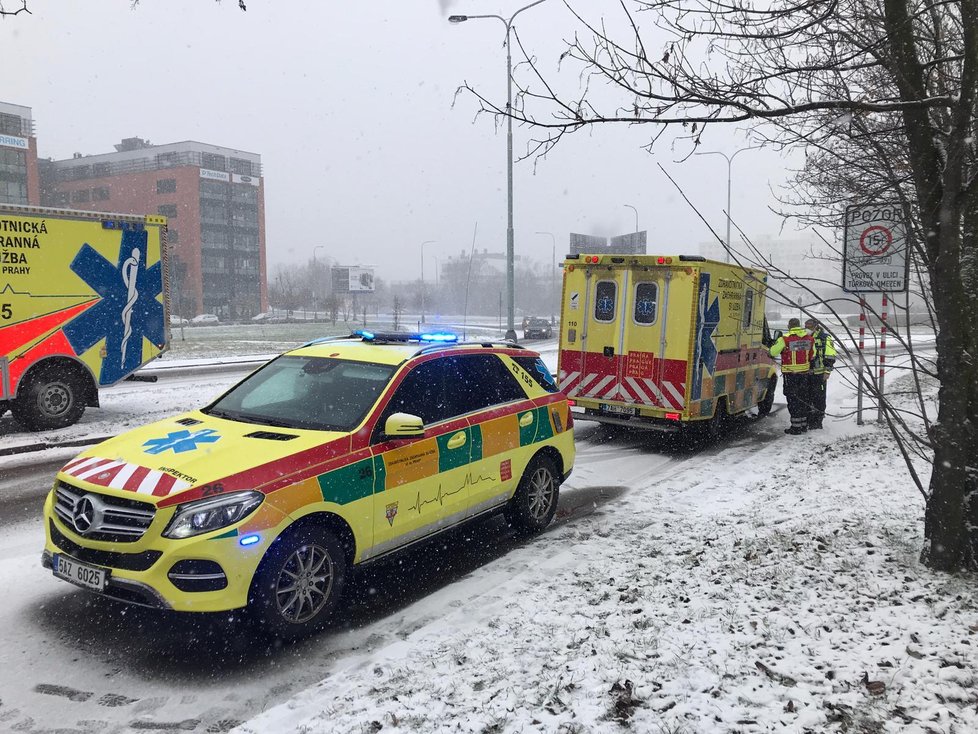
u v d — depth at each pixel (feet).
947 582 14.67
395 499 16.80
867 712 10.59
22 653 14.12
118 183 306.35
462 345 20.35
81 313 37.63
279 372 19.21
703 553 18.70
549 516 22.21
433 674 12.78
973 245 14.40
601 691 11.58
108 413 42.52
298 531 14.57
